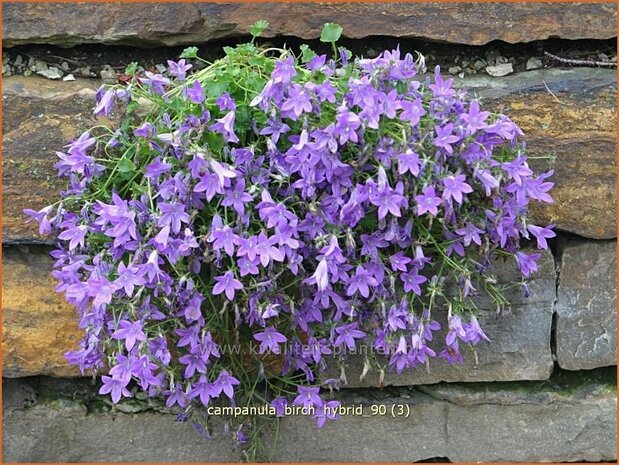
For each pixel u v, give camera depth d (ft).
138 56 1.76
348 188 1.36
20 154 1.69
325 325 1.51
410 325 1.47
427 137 1.33
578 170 1.74
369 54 1.77
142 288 1.34
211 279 1.45
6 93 1.67
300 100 1.31
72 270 1.42
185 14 1.70
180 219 1.33
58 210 1.47
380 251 1.49
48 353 1.81
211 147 1.36
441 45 1.78
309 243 1.39
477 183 1.42
